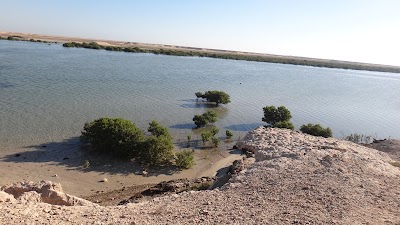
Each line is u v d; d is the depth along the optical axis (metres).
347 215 10.94
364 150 23.89
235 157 31.75
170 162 29.59
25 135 33.84
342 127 51.12
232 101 62.72
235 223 10.48
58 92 55.69
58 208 11.97
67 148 31.27
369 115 61.59
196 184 22.53
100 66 96.19
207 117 44.69
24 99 48.59
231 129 43.53
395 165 20.06
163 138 29.69
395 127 53.81
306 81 109.50
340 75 156.25
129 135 30.19
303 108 62.53
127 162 29.09
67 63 95.25
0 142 31.42
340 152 19.19
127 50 171.25
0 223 9.66
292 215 11.01
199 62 149.00
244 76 106.44
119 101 53.53
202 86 77.06
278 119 47.16
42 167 26.72
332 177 14.79
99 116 43.38
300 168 16.17
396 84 131.62
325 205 11.86
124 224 10.46
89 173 26.42
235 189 14.32
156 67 108.81
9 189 14.13
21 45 148.12
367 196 12.84
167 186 22.12
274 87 86.88
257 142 22.28
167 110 50.75
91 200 20.95
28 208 11.40
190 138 37.50
